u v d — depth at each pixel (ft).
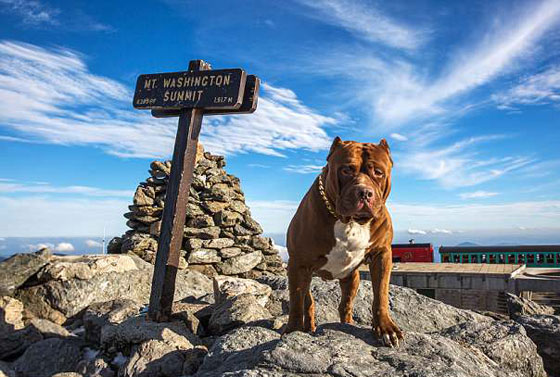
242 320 6.55
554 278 22.52
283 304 8.32
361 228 4.48
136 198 13.23
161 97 8.11
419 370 3.61
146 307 7.88
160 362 5.25
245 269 13.21
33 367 5.93
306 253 4.88
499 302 22.89
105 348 6.15
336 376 3.59
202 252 12.72
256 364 3.85
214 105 7.63
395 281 25.77
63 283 8.58
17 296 8.38
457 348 4.48
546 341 6.36
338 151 4.44
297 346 4.02
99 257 9.72
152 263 12.34
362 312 7.59
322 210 4.58
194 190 13.85
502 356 5.00
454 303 24.06
